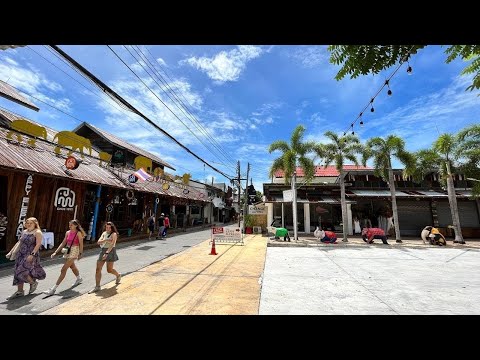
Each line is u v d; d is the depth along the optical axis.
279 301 5.97
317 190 23.70
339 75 2.16
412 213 22.92
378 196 21.50
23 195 10.35
